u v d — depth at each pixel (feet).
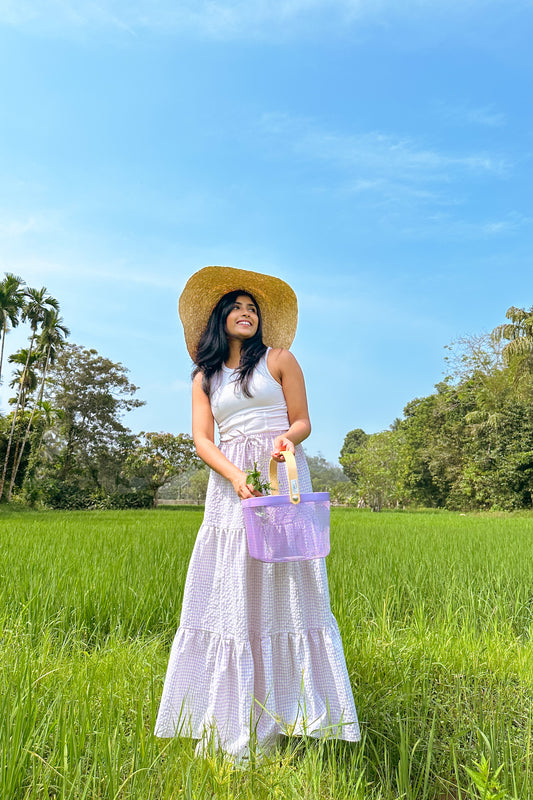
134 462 136.67
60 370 141.79
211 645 7.99
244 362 8.72
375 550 27.32
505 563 21.83
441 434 123.24
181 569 18.92
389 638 11.89
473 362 112.27
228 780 6.36
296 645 7.80
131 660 10.45
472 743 8.07
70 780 6.28
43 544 27.73
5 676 8.32
